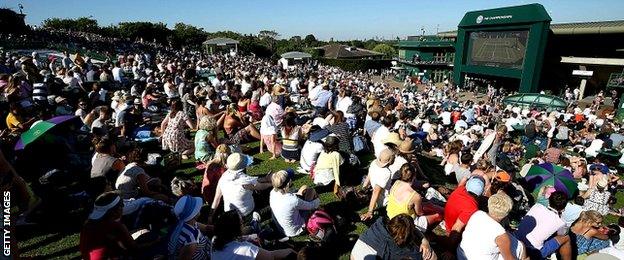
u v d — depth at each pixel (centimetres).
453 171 861
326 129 817
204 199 646
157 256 422
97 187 572
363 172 821
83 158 736
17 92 1082
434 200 641
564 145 1598
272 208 548
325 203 680
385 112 1217
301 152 820
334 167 699
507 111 2177
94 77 1741
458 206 499
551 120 1648
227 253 406
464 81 5138
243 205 548
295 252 484
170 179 761
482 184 507
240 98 1372
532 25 3950
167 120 948
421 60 6556
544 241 492
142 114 1238
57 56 2566
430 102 2680
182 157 888
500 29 4359
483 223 441
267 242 518
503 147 1305
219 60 3906
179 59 3566
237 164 549
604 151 1299
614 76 3728
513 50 4219
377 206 647
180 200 444
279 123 989
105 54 3547
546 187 728
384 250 420
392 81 6619
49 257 500
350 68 8112
